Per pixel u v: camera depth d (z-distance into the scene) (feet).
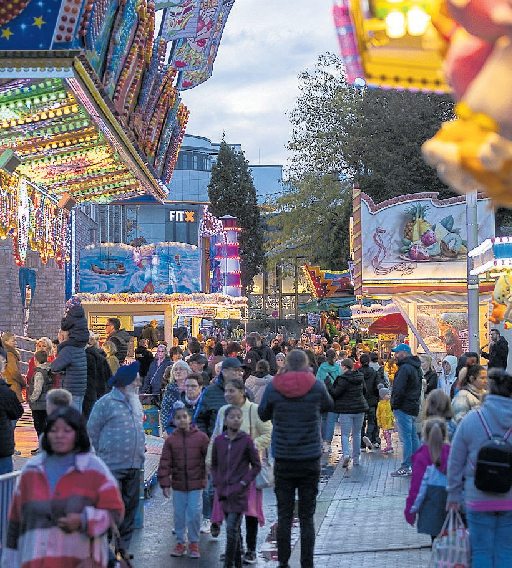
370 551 32.37
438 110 156.46
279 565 29.25
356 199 96.07
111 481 18.56
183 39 55.72
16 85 32.37
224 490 29.04
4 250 84.79
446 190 155.43
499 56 8.08
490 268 61.98
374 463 56.95
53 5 29.81
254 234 270.67
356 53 12.13
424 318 94.94
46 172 52.65
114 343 55.57
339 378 55.31
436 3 9.43
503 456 21.99
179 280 106.11
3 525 23.15
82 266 104.99
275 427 29.48
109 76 36.58
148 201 69.62
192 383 39.27
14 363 50.78
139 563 31.24
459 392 35.19
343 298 153.89
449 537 22.91
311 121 170.09
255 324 244.22
